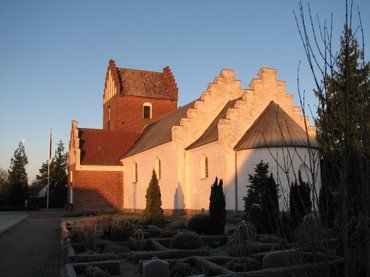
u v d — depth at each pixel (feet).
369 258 14.42
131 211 150.30
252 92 106.73
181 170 117.50
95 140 164.14
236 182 99.86
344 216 14.08
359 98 14.87
